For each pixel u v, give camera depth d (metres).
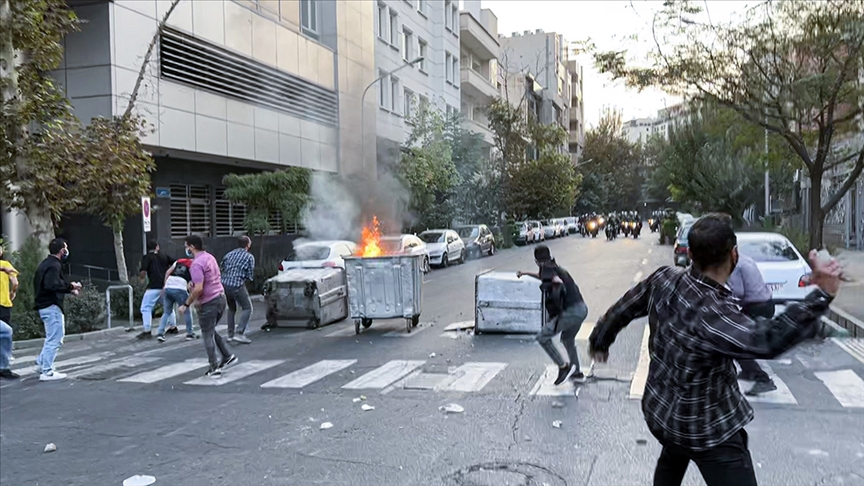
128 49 16.34
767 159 15.05
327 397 7.16
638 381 7.32
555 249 32.34
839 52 12.84
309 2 25.09
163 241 19.19
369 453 5.33
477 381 7.60
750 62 13.28
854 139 14.23
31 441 5.90
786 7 12.73
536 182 39.34
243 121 20.48
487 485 4.59
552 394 6.90
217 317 8.44
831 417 5.92
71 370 8.95
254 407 6.84
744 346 2.57
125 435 6.01
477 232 30.34
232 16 20.02
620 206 44.22
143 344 11.05
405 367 8.52
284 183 19.09
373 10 29.27
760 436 5.43
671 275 2.94
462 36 43.94
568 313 7.23
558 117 71.06
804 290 10.00
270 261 20.22
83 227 18.80
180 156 19.16
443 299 15.92
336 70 25.81
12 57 11.72
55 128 12.37
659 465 3.07
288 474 4.94
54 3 12.41
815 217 13.75
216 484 4.79
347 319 13.29
